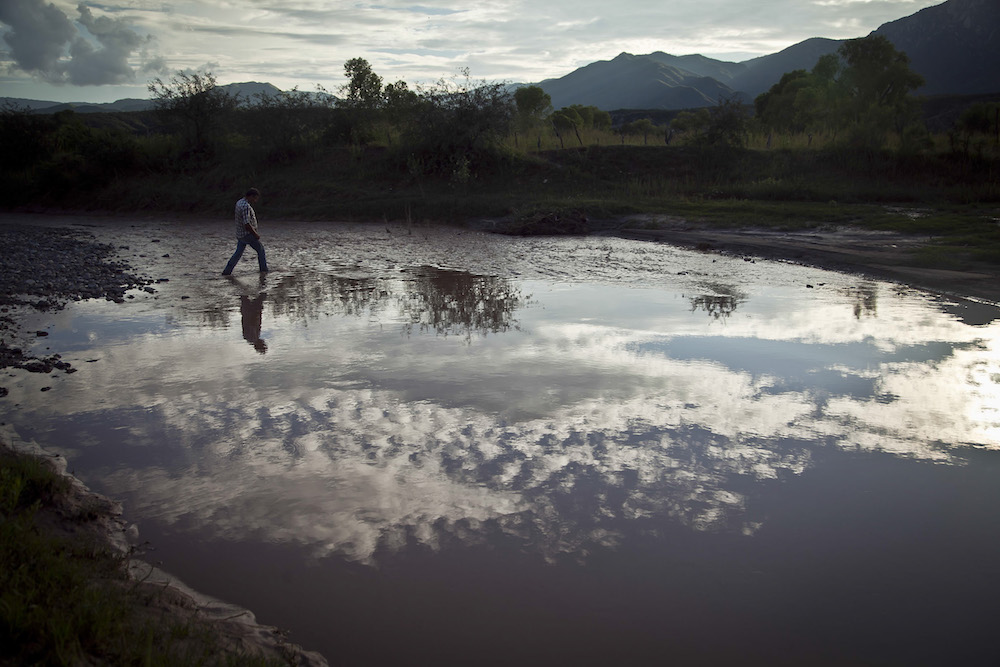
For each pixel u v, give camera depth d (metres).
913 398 6.18
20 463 4.53
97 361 7.55
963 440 5.24
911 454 4.99
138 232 23.20
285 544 3.80
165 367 7.28
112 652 2.68
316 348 8.03
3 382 6.75
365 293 11.73
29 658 2.55
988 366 7.15
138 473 4.69
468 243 19.31
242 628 3.07
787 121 37.62
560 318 9.61
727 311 10.03
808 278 13.03
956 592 3.37
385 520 4.06
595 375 6.87
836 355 7.60
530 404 6.02
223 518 4.08
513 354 7.69
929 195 22.77
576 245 18.61
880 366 7.16
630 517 4.09
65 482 4.44
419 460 4.88
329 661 2.88
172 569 3.56
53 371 7.16
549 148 31.58
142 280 13.20
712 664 2.88
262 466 4.79
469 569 3.57
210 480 4.58
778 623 3.15
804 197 23.97
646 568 3.57
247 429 5.48
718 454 4.98
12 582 2.96
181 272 14.30
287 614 3.20
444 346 8.08
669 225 20.84
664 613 3.22
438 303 10.80
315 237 21.14
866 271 13.45
